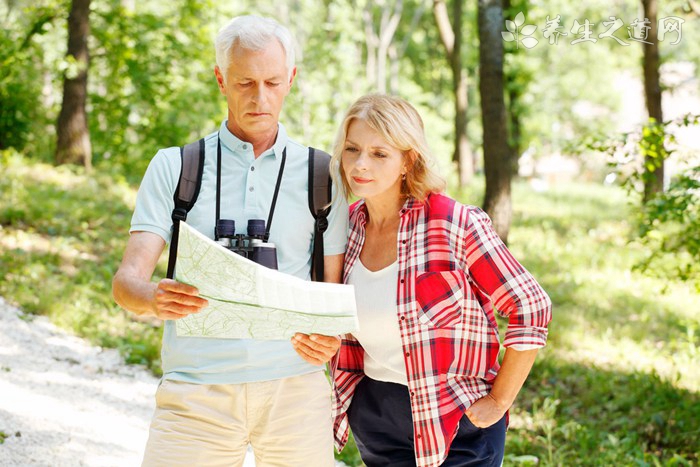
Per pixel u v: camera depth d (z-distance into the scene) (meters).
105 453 4.43
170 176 2.55
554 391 6.80
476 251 2.63
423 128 2.65
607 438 5.72
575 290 10.31
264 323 2.30
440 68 36.41
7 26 16.88
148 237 2.51
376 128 2.56
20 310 6.97
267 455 2.58
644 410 6.29
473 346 2.65
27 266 8.02
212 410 2.49
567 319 8.88
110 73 16.91
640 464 4.96
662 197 5.87
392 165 2.60
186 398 2.49
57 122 13.65
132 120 18.48
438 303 2.61
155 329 7.20
